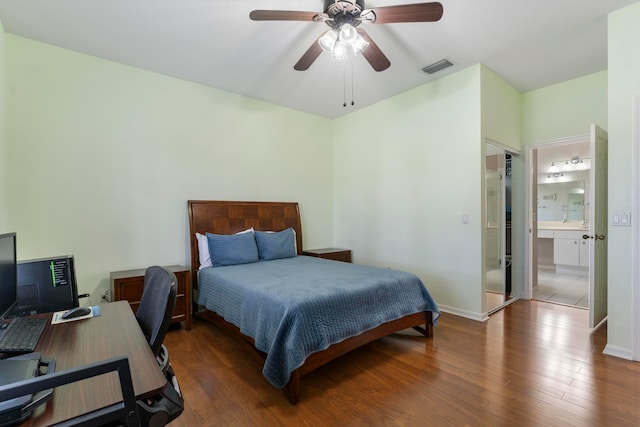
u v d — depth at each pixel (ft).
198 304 10.63
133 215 10.23
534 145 12.45
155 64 10.06
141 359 3.31
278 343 6.07
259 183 13.38
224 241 10.98
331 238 16.21
